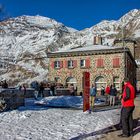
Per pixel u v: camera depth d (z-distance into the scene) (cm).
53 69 6366
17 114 1875
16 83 14600
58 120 1642
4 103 2080
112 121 1600
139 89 8556
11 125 1480
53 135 1222
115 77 5856
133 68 7300
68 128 1384
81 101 3180
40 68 16462
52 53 6366
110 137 1180
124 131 1194
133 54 7319
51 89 4038
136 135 1157
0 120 1656
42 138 1164
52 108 2311
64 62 6275
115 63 5841
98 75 5975
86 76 2052
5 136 1202
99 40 6612
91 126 1438
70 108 2350
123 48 5791
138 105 2531
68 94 4572
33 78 15025
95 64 6009
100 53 5969
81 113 1966
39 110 2123
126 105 1193
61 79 6288
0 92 2100
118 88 5797
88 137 1177
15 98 2230
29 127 1416
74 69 6175
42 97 3519
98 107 2486
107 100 3003
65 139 1145
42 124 1505
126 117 1192
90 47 6297
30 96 3509
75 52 6144
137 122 1515
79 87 6106
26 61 17675
